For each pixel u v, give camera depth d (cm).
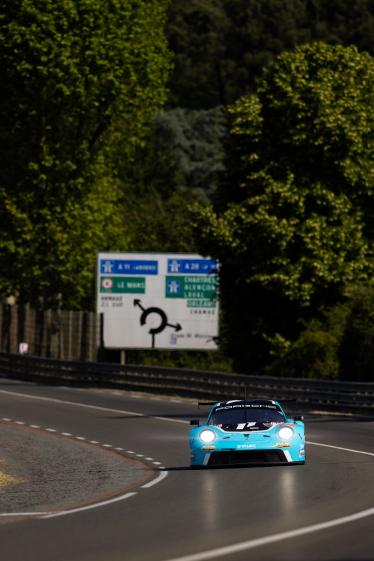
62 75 18788
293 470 7275
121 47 19200
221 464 7506
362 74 17075
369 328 13975
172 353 19425
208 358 19525
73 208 19650
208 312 17712
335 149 16600
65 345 19000
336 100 16750
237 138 17100
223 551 4278
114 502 6103
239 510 5500
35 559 4250
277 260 16288
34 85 19100
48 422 11675
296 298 16250
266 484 6569
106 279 17800
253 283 16788
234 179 17338
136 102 19925
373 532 4631
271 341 16588
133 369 15850
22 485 7362
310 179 16688
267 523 4997
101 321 17800
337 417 11894
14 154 19812
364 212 17000
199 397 14638
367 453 8344
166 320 17762
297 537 4556
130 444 9675
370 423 11069
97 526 5131
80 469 8169
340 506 5491
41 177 19450
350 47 17062
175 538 4669
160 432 10619
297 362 15312
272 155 16938
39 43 18775
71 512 5725
